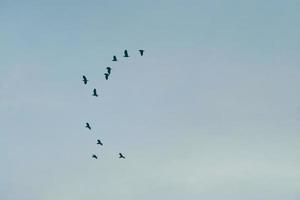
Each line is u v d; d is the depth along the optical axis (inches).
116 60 3105.3
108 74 3051.2
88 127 3373.5
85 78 3132.4
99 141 3437.5
